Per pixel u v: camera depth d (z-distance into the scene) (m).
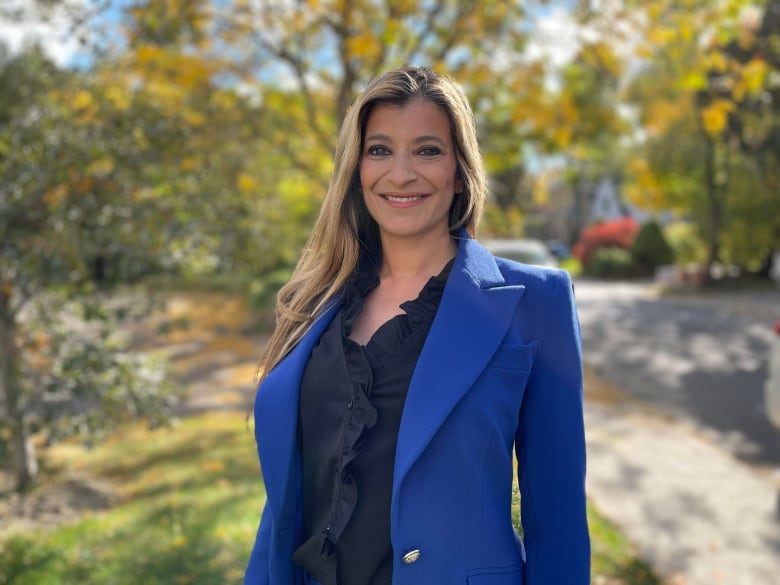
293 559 1.47
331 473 1.40
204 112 8.27
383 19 8.09
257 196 8.23
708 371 9.62
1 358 5.20
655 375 9.45
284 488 1.45
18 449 5.56
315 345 1.50
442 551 1.27
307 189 11.58
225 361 10.73
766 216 19.12
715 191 19.72
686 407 7.88
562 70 8.79
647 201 21.30
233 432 6.90
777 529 4.57
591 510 4.83
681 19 7.64
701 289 19.78
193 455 6.17
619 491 5.25
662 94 9.30
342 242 1.58
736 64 8.47
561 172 10.89
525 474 1.37
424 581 1.27
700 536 4.46
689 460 5.98
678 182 20.52
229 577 3.64
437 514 1.27
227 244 5.22
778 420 5.46
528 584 1.36
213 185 5.58
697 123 17.86
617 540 4.30
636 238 26.89
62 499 5.25
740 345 11.45
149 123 5.02
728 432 6.95
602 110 8.86
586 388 8.77
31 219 4.63
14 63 5.00
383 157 1.44
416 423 1.28
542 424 1.34
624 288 22.02
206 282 19.30
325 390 1.42
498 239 15.32
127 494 5.31
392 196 1.44
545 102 8.60
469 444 1.28
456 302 1.37
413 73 1.45
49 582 3.75
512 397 1.31
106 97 5.19
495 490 1.31
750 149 19.16
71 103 5.17
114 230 4.72
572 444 1.33
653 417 7.47
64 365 4.93
